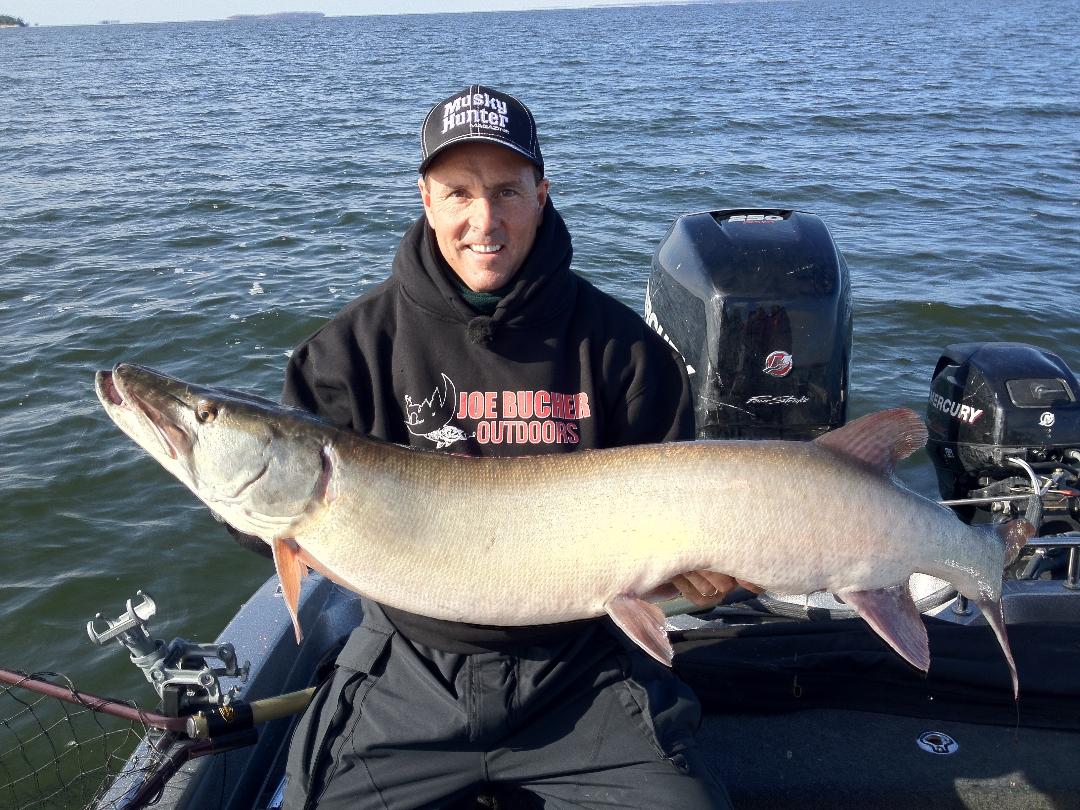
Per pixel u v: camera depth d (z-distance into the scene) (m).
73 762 1.99
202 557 2.74
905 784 1.22
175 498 3.01
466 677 1.12
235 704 1.18
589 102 13.53
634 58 24.61
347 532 1.08
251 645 1.42
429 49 34.00
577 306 1.24
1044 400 1.76
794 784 1.23
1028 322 4.02
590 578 1.07
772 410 1.73
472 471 1.09
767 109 12.27
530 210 1.16
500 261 1.16
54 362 3.99
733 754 1.29
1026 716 1.32
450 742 1.11
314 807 1.10
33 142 10.67
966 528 1.18
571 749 1.12
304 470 1.08
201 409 1.09
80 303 4.71
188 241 5.93
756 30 43.59
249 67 25.89
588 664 1.15
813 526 1.09
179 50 40.84
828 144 9.32
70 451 3.25
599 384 1.22
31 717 2.15
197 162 9.03
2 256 5.60
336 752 1.12
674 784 1.07
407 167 8.47
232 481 1.09
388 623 1.19
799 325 1.69
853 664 1.33
